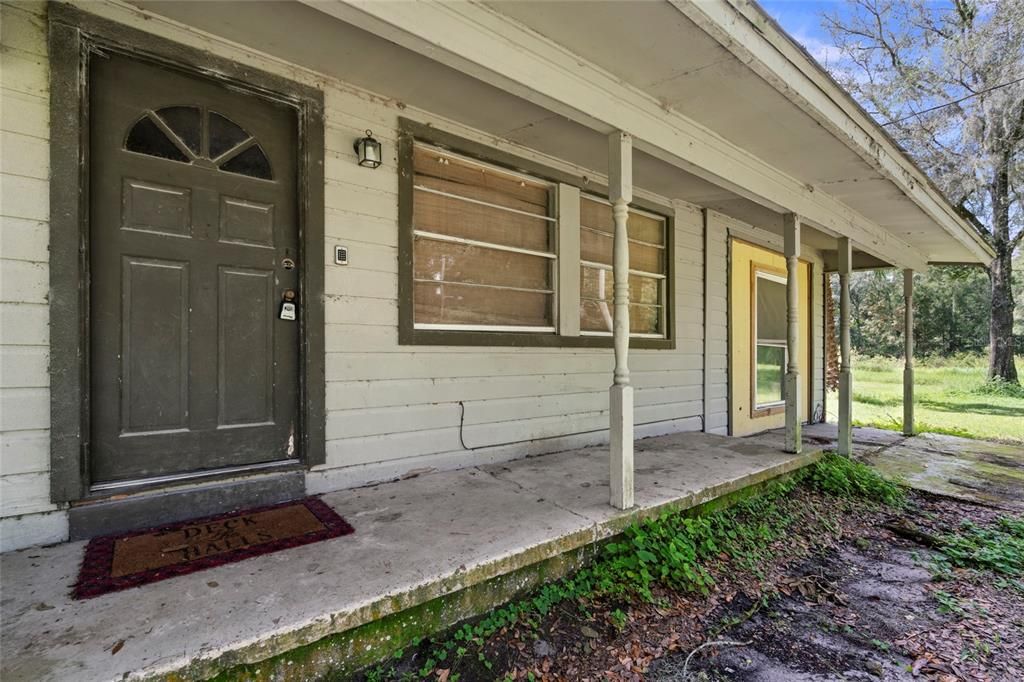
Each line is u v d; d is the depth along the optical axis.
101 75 2.30
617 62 2.62
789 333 4.54
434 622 2.05
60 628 1.57
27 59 2.10
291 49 2.62
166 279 2.48
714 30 2.34
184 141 2.52
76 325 2.19
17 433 2.09
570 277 4.22
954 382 17.56
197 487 2.52
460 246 3.61
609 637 2.28
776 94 2.93
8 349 2.07
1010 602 2.81
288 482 2.78
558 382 4.15
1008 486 4.89
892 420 9.25
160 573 1.93
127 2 2.27
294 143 2.85
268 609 1.71
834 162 3.96
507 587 2.31
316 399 2.87
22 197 2.09
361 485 3.06
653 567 2.68
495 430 3.73
